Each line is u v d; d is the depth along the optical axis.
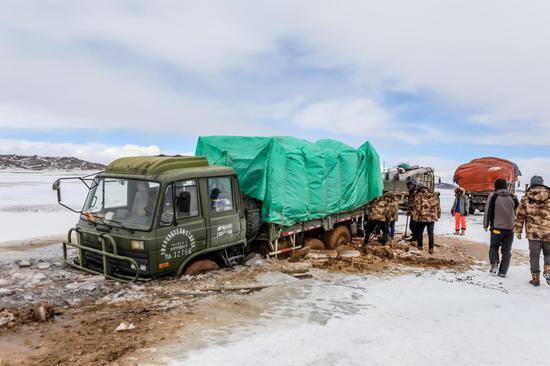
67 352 4.06
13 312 5.13
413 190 12.41
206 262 7.29
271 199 8.29
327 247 10.68
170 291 6.09
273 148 8.34
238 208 7.86
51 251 9.55
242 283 6.73
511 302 6.52
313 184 9.53
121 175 6.95
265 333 4.71
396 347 4.46
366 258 9.55
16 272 7.28
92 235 6.95
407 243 12.20
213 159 9.06
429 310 5.92
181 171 6.85
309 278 7.55
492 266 8.64
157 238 6.34
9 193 35.62
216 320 5.06
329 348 4.35
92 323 4.85
